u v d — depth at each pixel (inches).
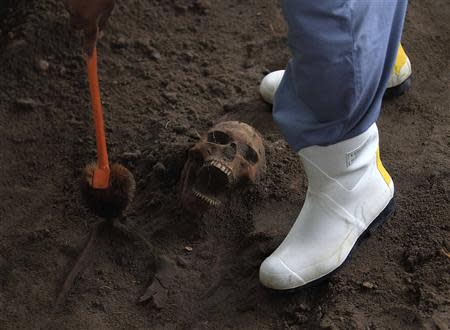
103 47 104.0
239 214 88.1
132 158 92.7
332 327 79.4
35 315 83.1
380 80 79.0
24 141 96.1
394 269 83.1
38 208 90.7
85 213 89.7
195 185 85.7
